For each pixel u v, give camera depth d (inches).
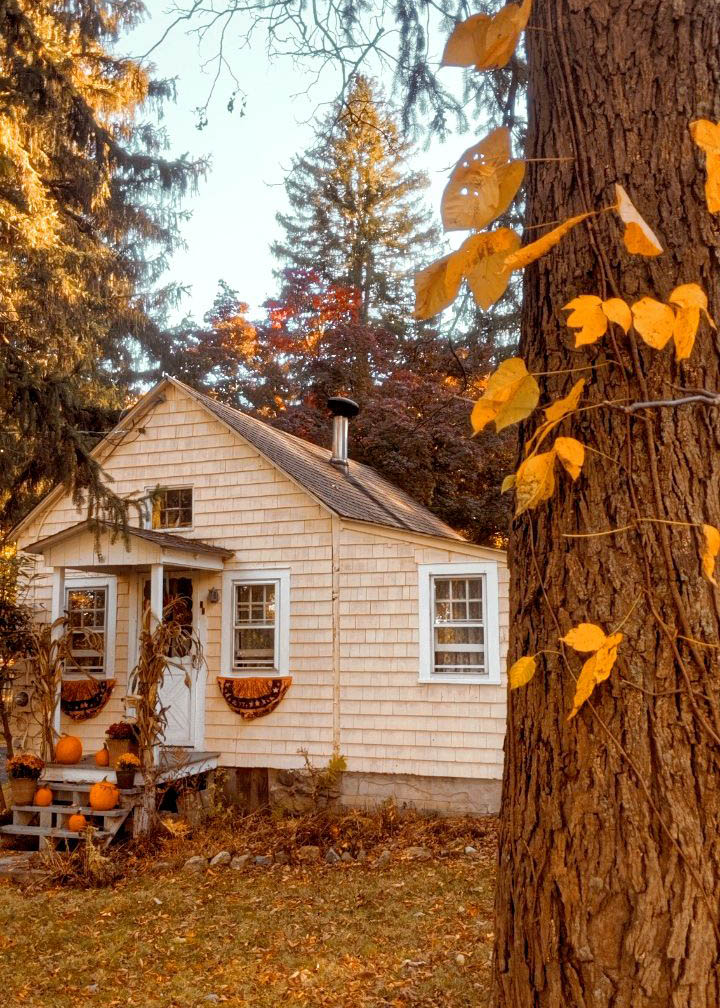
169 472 458.6
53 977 221.8
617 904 58.4
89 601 454.3
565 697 63.4
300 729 405.7
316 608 415.2
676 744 58.6
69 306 539.8
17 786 362.6
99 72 557.6
